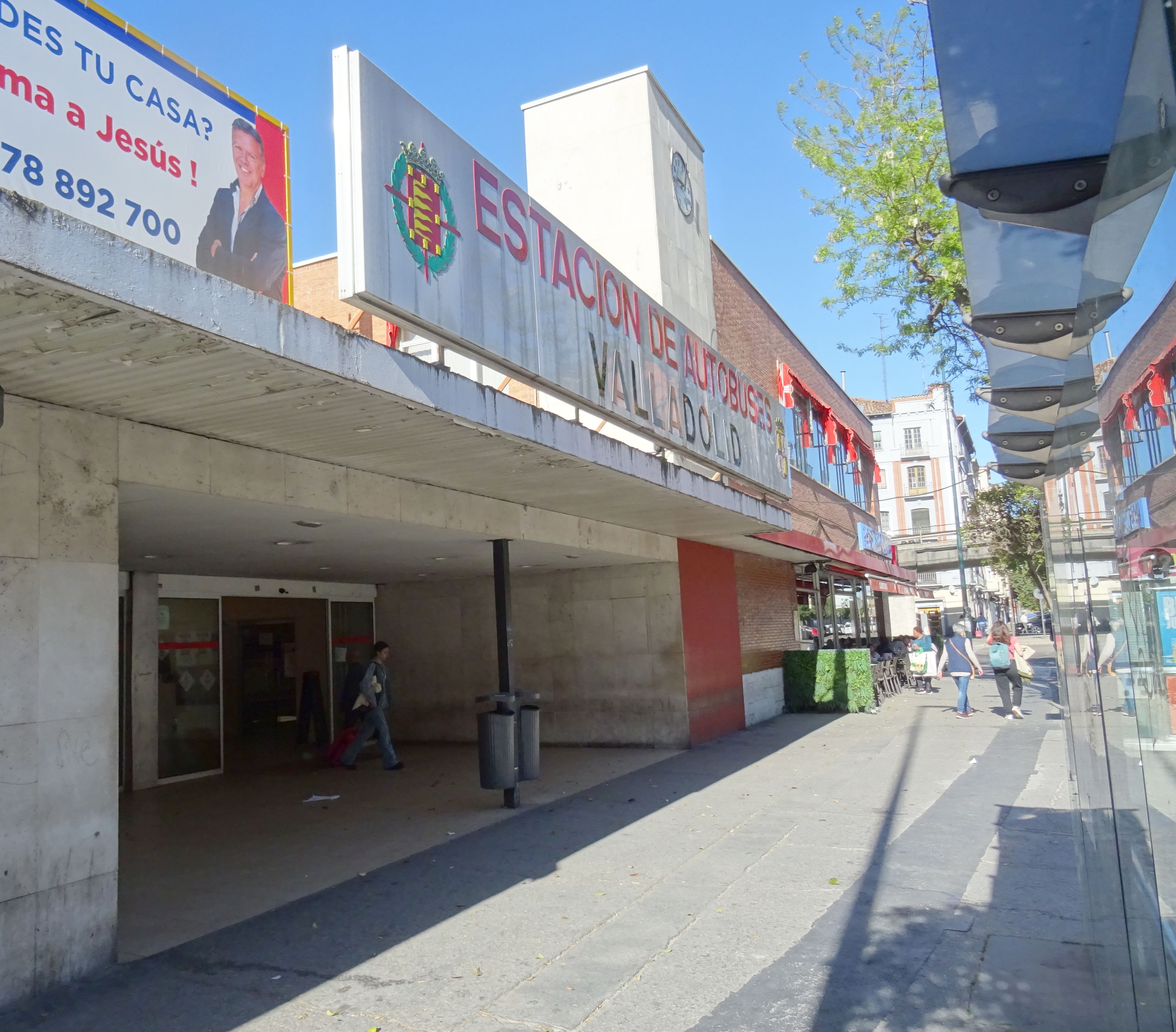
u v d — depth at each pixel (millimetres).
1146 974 2799
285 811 9852
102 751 5184
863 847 7520
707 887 6605
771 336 19344
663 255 14016
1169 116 1737
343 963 5328
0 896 4629
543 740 14273
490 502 9312
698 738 13695
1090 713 4125
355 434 6109
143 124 4309
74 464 5199
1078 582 3967
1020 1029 4246
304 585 14195
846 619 25078
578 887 6715
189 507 6754
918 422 67312
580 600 14188
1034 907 5902
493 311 6402
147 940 5738
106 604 5281
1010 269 3518
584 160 14492
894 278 13320
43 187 3840
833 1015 4465
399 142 5555
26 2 3857
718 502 10289
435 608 15266
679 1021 4469
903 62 13000
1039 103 2832
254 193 4859
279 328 4316
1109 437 2547
